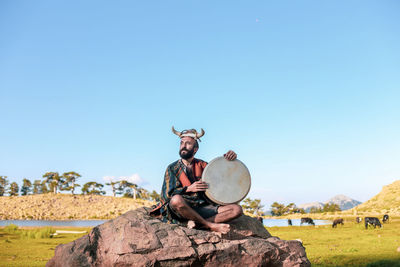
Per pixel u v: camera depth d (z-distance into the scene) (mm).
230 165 5492
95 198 88875
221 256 4656
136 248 4406
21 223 54594
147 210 5527
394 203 78875
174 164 5664
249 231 5418
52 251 13070
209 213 5273
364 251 10922
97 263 4551
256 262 4844
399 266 7820
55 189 113312
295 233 22375
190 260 4523
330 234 20391
